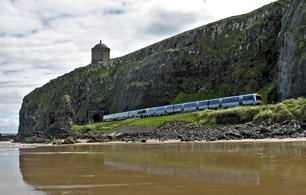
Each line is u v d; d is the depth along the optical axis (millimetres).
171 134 88688
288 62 97500
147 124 110750
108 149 55938
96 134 126438
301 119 67750
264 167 23844
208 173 21938
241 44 134875
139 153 43094
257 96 98375
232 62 137250
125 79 178750
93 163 31359
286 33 102812
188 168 24875
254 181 18375
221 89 137750
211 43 153125
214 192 15984
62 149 61594
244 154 34688
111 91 188750
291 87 92500
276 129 65375
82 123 190750
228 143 55719
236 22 148750
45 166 29688
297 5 105625
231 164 26422
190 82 153000
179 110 122375
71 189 17734
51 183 19734
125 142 84375
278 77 103750
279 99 100625
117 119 154375
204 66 149750
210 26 159125
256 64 126188
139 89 164125
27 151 57438
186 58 157125
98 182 19734
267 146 45219
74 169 26641
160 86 160500
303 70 88250
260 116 75562
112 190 17234
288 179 18656
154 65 165500
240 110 83250
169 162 29859
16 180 21188
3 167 29344
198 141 68312
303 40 93062
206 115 95250
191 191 16375
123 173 23297
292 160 27672
